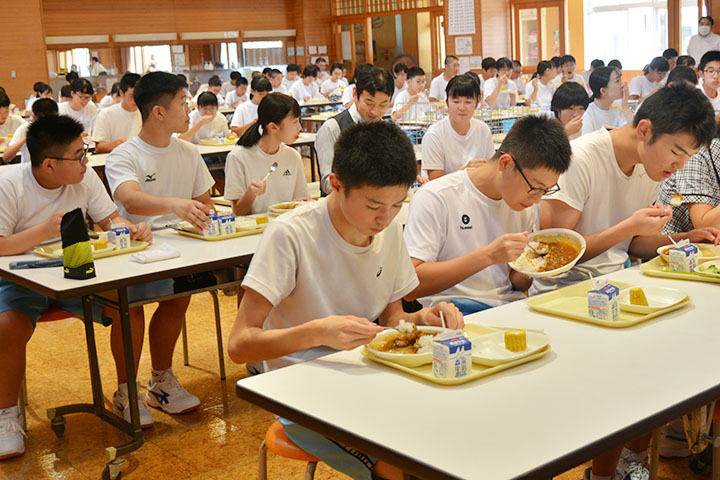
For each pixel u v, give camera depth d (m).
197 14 16.53
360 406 1.52
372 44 17.11
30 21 14.46
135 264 2.76
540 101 10.67
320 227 1.97
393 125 1.78
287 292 1.96
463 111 4.50
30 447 3.07
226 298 5.16
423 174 4.64
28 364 4.00
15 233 3.07
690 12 14.69
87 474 2.84
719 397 1.56
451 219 2.48
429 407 1.50
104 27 15.51
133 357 2.82
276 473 2.80
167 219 3.52
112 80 14.87
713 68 7.30
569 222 2.62
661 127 2.35
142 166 3.43
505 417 1.44
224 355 4.06
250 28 17.25
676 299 2.12
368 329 1.75
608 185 2.68
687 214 3.11
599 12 18.61
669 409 1.46
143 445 3.06
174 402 3.35
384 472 1.74
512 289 2.65
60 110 8.36
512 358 1.70
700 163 2.94
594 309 1.99
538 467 1.25
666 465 2.72
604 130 2.72
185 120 3.45
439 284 2.35
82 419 3.33
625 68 18.42
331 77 13.91
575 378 1.62
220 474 2.82
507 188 2.23
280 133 3.77
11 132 8.08
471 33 14.55
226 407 3.42
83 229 2.57
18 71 14.48
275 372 1.73
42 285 2.51
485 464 1.26
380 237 2.04
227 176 3.79
